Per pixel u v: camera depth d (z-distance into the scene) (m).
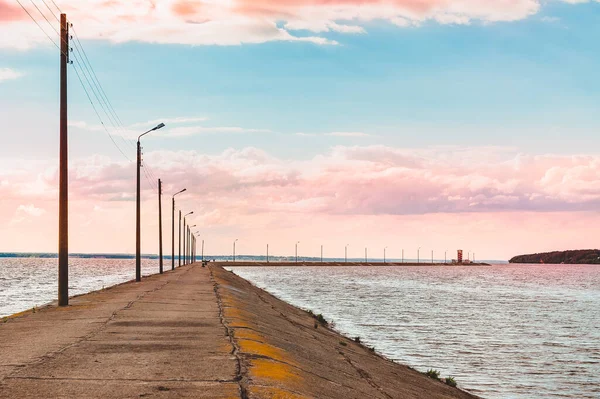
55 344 13.64
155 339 14.49
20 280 88.62
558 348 36.44
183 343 13.81
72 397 8.48
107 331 16.05
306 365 13.85
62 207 26.22
